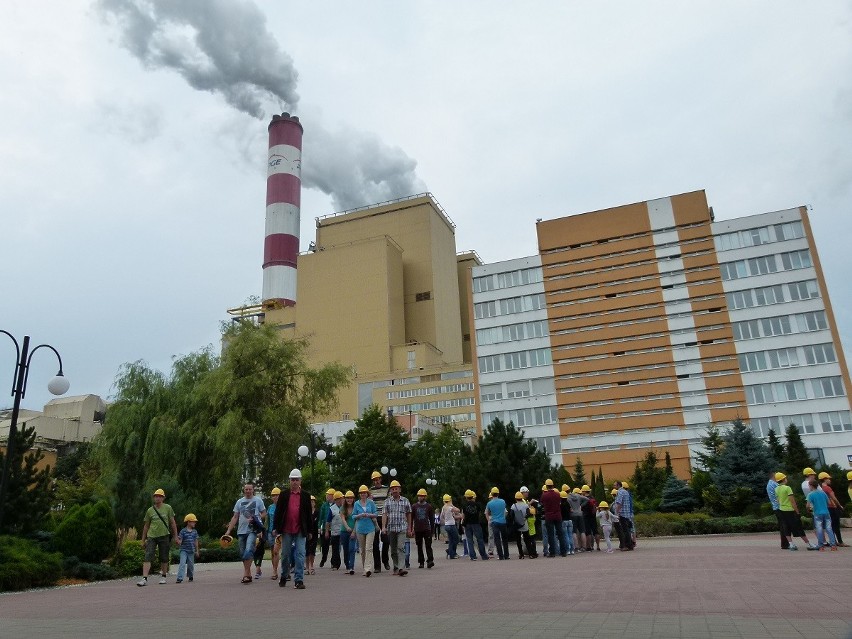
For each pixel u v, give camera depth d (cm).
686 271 6141
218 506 2948
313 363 11800
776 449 4184
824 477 1688
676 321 6072
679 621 653
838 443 5378
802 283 5775
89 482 4662
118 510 2142
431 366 11119
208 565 2134
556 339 6419
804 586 916
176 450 3005
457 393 10375
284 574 1226
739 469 3416
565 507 2002
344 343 11769
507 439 3259
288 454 3259
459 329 13950
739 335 5853
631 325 6203
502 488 3094
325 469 4997
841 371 5494
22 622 830
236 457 3003
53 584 1521
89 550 1745
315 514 1789
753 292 5900
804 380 5581
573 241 6606
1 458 1605
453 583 1156
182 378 3378
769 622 634
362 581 1296
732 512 3238
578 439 6112
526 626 654
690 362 5941
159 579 1585
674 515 3102
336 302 12050
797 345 5666
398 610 826
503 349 6581
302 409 3509
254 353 3425
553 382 6334
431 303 12731
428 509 1628
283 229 12712
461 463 3362
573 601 838
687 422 5816
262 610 886
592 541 2077
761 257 5947
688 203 6288
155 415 3112
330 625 714
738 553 1653
